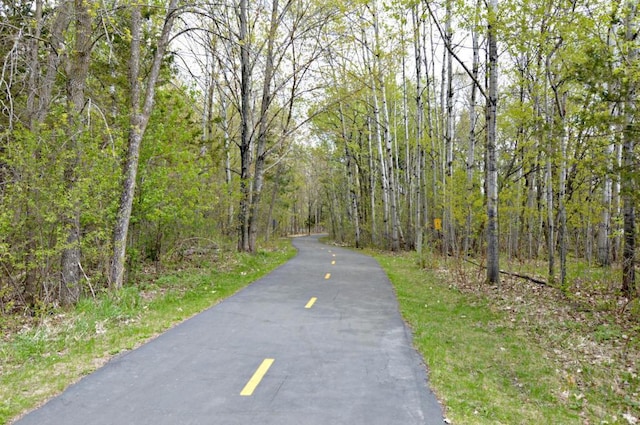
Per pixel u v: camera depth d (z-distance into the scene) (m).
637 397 5.43
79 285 10.12
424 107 31.72
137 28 11.84
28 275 9.92
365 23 22.94
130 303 9.70
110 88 16.92
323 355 6.28
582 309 9.75
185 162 14.03
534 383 5.75
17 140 9.41
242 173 21.09
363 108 32.44
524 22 11.32
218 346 6.71
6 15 12.23
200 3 12.63
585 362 6.57
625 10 10.37
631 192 8.84
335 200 50.06
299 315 8.90
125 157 11.70
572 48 12.01
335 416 4.31
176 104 14.99
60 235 9.41
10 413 4.38
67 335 7.30
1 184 8.84
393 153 34.81
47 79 11.67
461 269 15.34
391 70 24.98
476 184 17.80
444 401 4.78
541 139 11.88
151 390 4.96
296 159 42.62
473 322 8.98
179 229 15.21
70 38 12.97
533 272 15.23
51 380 5.29
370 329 7.86
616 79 9.09
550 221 13.38
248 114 21.19
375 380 5.34
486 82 16.81
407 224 29.19
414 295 11.56
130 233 13.47
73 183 9.45
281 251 27.75
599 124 9.33
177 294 11.30
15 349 6.54
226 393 4.88
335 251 29.44
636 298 9.64
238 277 14.52
